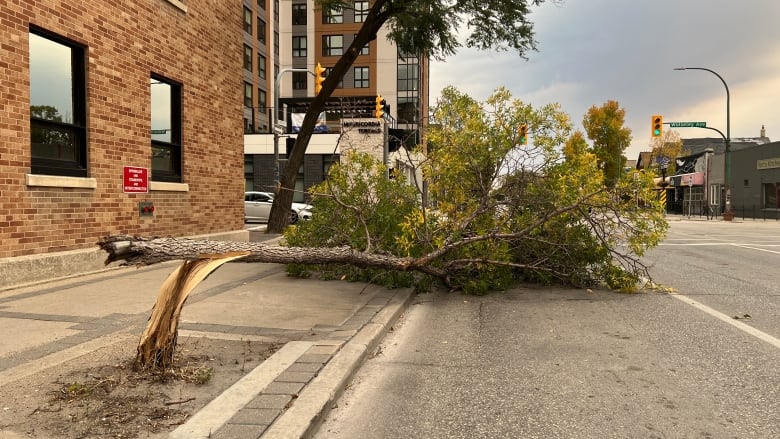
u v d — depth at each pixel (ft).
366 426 12.83
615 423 12.94
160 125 39.14
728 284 32.86
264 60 171.53
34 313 21.50
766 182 130.62
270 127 152.76
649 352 18.63
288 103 139.64
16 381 13.94
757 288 31.45
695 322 22.97
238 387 13.78
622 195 28.89
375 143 58.08
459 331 21.66
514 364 17.43
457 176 29.91
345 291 27.66
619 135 181.78
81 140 31.71
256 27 165.07
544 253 30.63
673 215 167.12
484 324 22.79
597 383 15.66
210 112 44.70
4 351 16.46
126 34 34.58
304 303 24.50
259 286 28.84
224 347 17.33
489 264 29.22
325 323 20.75
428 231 28.76
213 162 45.19
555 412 13.61
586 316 24.16
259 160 131.64
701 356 18.16
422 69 173.99
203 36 43.55
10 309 22.20
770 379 15.90
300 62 179.63
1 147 26.18
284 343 17.93
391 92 171.22
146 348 14.76
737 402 14.17
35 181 27.81
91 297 24.71
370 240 28.14
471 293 29.35
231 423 11.65
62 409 12.26
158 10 37.78
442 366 17.28
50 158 29.78
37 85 28.91
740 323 22.74
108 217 33.24
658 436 12.25
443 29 61.52
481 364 17.46
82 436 10.98
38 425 11.43
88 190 31.63
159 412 12.23
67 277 29.73
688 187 176.96
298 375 14.75
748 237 71.10
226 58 47.42
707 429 12.58
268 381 14.26
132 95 35.19
